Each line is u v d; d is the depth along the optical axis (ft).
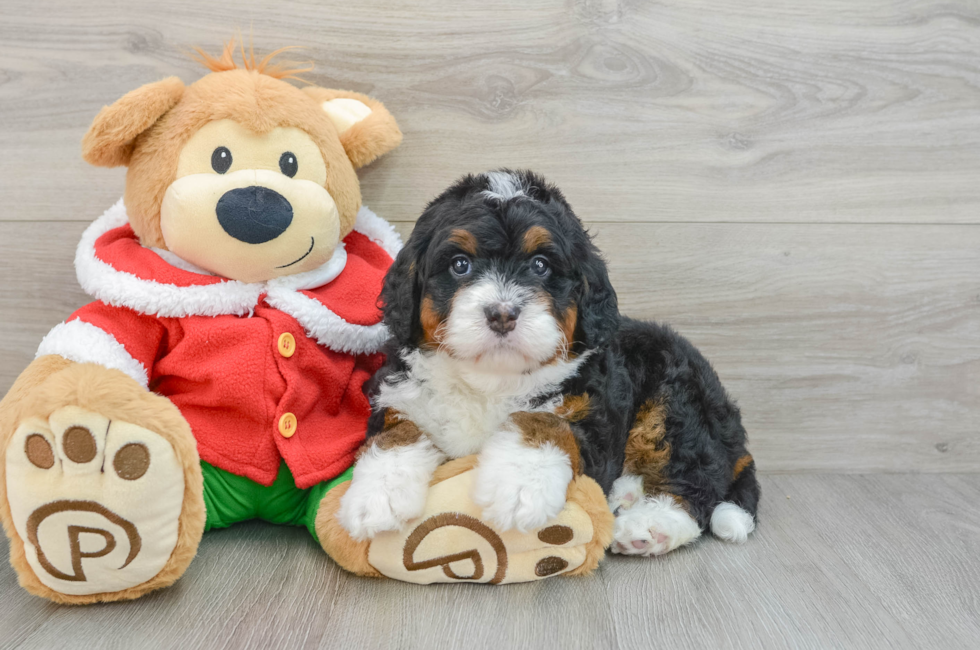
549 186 6.28
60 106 7.73
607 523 5.64
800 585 5.90
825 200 8.37
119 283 5.91
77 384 4.83
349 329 6.60
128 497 4.87
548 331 5.29
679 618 5.34
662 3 7.93
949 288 8.57
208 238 6.01
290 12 7.73
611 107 8.10
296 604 5.38
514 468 5.11
